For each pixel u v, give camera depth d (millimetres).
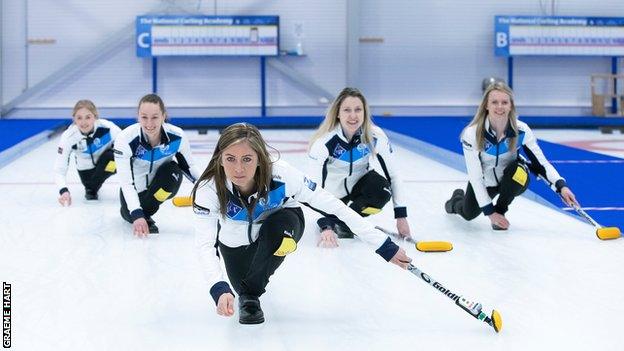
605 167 9250
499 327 3547
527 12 18922
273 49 18188
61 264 4871
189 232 5895
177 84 18562
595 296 4129
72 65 18188
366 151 5406
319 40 18750
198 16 18031
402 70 18891
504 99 5539
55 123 16188
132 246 5398
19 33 18219
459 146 11398
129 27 18203
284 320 3770
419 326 3662
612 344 3379
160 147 5633
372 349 3342
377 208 5496
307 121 17828
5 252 5203
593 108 18469
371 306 3998
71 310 3906
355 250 5262
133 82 18531
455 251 5227
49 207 7000
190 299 4129
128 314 3850
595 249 5262
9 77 18297
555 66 18984
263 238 3656
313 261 4961
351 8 18203
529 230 5934
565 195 5652
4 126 15281
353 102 5246
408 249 5301
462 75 18969
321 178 5473
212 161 3527
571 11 18938
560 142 13438
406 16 18781
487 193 5805
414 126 15672
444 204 7230
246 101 18750
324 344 3412
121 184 5562
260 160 3473
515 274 4602
